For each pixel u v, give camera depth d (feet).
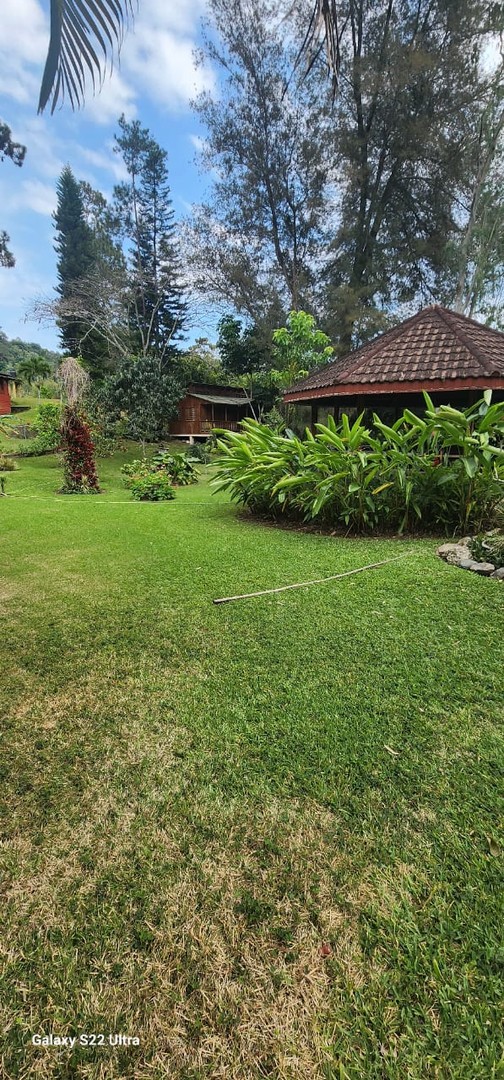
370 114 51.03
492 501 13.52
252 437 17.53
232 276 57.52
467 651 6.59
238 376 67.00
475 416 12.91
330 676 5.98
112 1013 2.56
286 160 55.01
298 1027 2.47
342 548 12.78
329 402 27.99
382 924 2.96
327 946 2.85
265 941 2.89
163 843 3.61
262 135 54.54
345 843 3.57
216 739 4.81
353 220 55.52
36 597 9.29
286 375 44.09
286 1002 2.57
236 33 49.49
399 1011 2.51
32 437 57.98
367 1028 2.44
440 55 44.39
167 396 54.90
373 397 26.30
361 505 14.08
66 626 7.80
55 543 14.19
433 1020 2.47
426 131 48.55
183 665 6.38
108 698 5.62
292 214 57.72
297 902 3.12
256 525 16.92
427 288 56.29
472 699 5.42
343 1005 2.55
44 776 4.35
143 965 2.78
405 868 3.35
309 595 9.03
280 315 56.18
